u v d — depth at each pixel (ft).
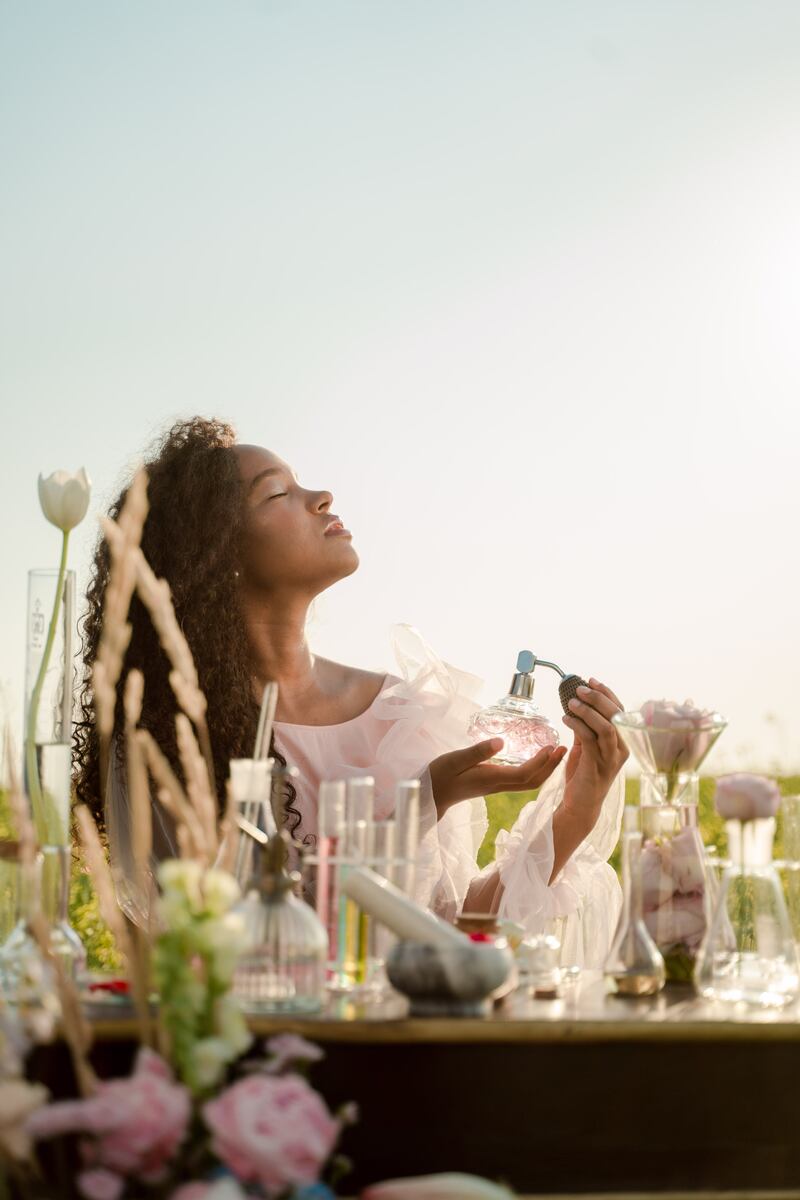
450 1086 4.42
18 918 5.20
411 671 9.16
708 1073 4.51
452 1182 3.91
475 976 4.47
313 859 5.28
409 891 5.36
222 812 8.17
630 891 5.33
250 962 4.56
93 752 8.63
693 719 5.69
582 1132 4.44
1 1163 3.82
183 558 8.56
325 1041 4.39
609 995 5.22
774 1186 4.48
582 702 7.30
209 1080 3.85
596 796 7.33
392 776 8.45
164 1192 3.80
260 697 8.70
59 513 5.67
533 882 7.23
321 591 8.71
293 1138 3.70
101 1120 3.63
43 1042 4.11
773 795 5.10
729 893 5.12
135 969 4.18
